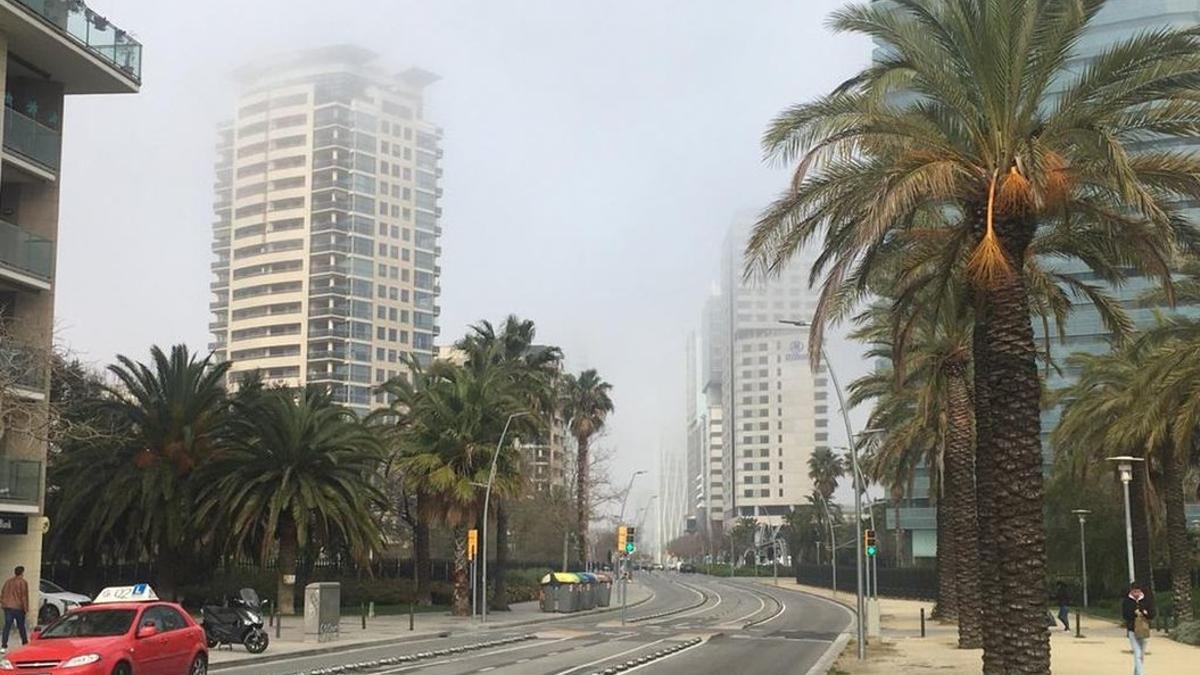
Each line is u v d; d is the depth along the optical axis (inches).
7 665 615.8
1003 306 691.4
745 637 1491.1
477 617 1940.2
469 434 1923.0
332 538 1815.9
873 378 1827.0
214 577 1990.7
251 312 5831.7
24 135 1312.7
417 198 6171.3
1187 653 1181.7
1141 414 1294.3
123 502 1614.2
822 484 5674.2
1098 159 681.0
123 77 1438.2
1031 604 666.2
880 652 1164.5
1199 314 2111.2
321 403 1967.3
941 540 1930.4
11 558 1272.1
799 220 773.9
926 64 714.2
